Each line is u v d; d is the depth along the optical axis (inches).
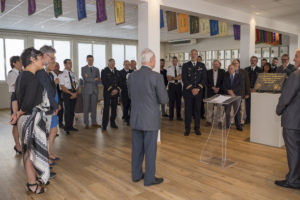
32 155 100.7
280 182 112.0
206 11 221.8
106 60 512.4
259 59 454.9
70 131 222.2
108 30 412.2
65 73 211.8
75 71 471.5
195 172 127.9
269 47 440.1
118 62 531.8
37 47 425.7
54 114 125.4
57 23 348.2
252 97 181.2
